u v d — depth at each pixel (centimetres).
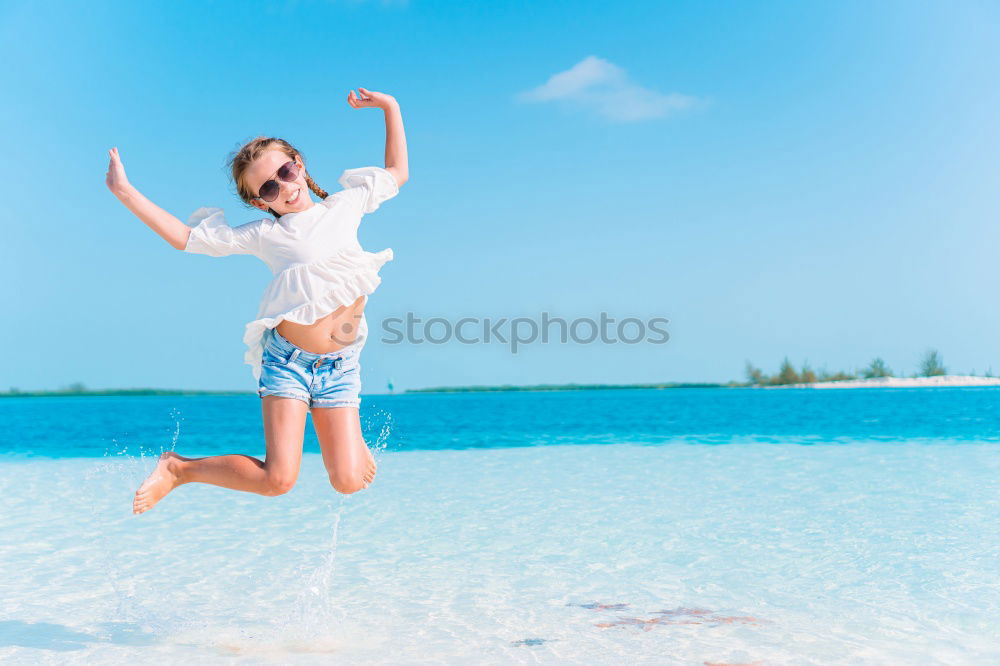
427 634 360
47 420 2067
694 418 2009
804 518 631
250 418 2092
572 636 354
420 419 2128
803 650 331
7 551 545
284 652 338
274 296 339
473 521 642
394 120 394
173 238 329
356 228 354
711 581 449
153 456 1152
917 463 952
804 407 2462
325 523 642
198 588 447
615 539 566
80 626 379
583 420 2006
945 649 331
